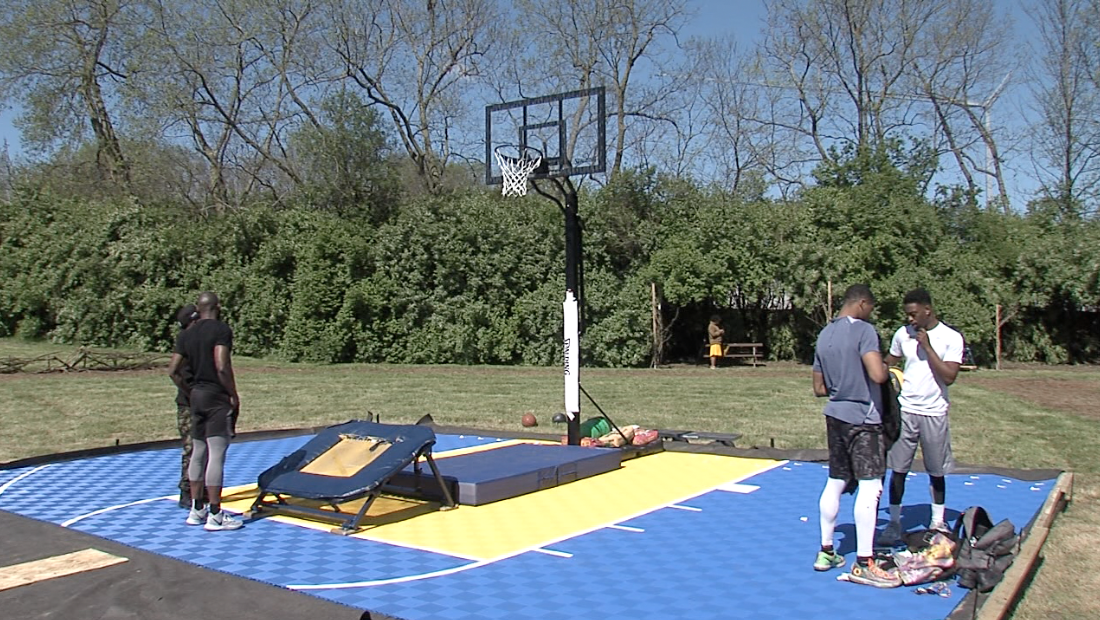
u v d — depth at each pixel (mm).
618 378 21125
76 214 28719
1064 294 25922
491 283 25281
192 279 26438
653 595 5449
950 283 25266
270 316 25391
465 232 25156
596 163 10195
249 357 25469
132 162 31938
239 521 7207
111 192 32156
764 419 13766
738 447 11023
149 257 26531
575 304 10445
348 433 8078
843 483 5789
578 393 10445
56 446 11242
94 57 31453
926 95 34438
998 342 24844
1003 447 10797
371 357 24922
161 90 29484
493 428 12984
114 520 7453
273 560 6246
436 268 25188
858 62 34500
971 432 12016
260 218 26594
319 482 7277
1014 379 20594
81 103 31844
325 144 29375
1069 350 27094
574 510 7734
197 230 26969
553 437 11547
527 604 5297
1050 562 6176
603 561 6180
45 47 30359
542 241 25641
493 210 25797
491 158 11156
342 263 25188
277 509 7715
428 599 5391
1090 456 10219
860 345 5672
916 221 25453
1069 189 28562
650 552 6402
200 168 33781
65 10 30766
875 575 5582
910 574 5590
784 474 9383
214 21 30281
